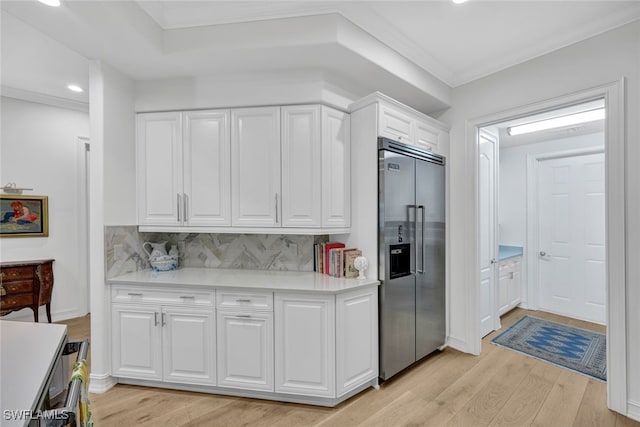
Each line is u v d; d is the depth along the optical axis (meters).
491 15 2.09
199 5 2.02
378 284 2.31
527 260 4.34
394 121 2.49
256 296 2.14
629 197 1.99
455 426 1.88
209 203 2.49
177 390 2.26
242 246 2.84
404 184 2.51
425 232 2.73
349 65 2.30
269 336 2.12
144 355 2.25
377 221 2.37
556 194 4.12
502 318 3.92
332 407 2.07
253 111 2.44
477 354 2.86
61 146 3.57
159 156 2.54
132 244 2.56
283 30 2.04
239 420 1.92
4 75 2.83
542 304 4.24
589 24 2.14
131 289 2.27
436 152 2.93
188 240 2.92
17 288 3.10
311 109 2.38
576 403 2.12
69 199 3.62
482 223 3.35
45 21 1.80
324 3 1.97
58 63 2.59
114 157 2.35
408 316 2.53
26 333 1.29
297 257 2.76
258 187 2.44
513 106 2.60
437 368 2.62
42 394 0.87
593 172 3.81
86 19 1.79
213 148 2.48
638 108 1.97
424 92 2.74
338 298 2.08
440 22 2.17
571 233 3.98
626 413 1.98
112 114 2.33
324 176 2.38
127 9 1.84
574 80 2.26
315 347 2.08
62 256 3.56
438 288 2.89
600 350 2.96
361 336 2.22
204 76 2.47
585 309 3.84
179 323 2.22
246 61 2.25
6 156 3.26
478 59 2.67
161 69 2.37
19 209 3.30
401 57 2.49
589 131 3.70
